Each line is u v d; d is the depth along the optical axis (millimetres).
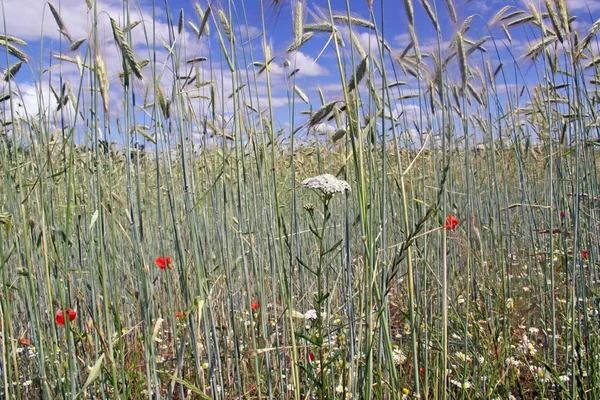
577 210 1056
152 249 1310
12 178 997
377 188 920
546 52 1204
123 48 819
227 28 982
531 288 1416
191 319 944
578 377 1005
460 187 1504
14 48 1013
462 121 1299
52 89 1102
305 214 1718
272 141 867
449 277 1234
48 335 985
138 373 1036
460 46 966
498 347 1118
